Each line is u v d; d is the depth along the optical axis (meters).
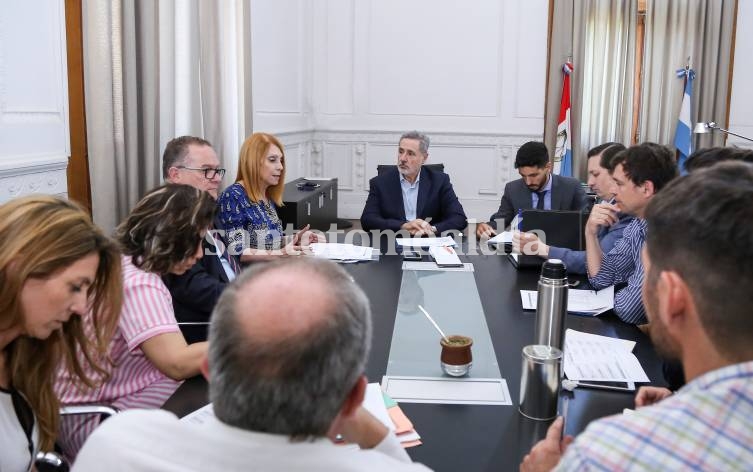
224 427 0.72
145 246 1.60
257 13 5.52
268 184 3.22
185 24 4.04
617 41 6.56
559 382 1.33
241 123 4.80
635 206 2.17
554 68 6.62
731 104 6.61
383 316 1.99
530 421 1.32
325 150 7.24
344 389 0.72
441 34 6.90
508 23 6.79
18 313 1.13
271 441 0.70
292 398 0.68
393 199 3.84
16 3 2.69
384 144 7.14
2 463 1.22
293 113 6.61
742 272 0.68
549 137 6.76
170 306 1.61
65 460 1.34
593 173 3.34
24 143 2.77
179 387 1.47
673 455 0.64
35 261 1.09
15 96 2.71
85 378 1.41
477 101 6.96
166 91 3.84
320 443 0.72
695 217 0.71
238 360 0.69
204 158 2.78
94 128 3.13
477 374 1.55
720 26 6.42
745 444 0.63
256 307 0.70
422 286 2.37
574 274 2.59
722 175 0.75
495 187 7.07
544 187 3.78
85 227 1.17
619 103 6.64
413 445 1.22
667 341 0.77
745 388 0.65
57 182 3.04
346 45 7.03
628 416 0.70
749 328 0.68
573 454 0.68
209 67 4.22
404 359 1.64
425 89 7.00
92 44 3.09
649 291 0.78
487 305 2.12
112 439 0.76
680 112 6.52
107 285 1.31
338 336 0.70
